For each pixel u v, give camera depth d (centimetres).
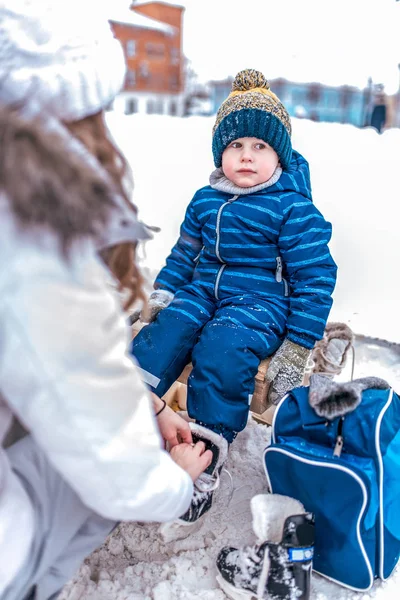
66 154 60
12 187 57
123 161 83
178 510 87
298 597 104
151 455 75
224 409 130
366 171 256
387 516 114
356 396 112
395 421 117
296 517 106
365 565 111
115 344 69
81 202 59
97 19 78
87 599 111
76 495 84
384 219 230
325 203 238
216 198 163
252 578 107
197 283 161
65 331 62
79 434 66
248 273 155
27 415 65
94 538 91
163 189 276
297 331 144
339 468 106
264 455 118
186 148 310
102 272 69
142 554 124
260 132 153
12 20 69
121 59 81
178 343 144
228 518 131
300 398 120
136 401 73
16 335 60
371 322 196
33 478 79
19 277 59
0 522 73
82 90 73
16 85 69
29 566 78
